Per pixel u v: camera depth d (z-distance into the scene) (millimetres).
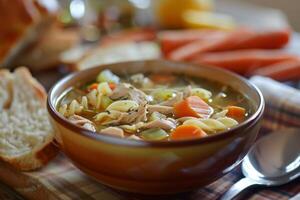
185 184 395
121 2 782
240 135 389
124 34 769
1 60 632
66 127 394
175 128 412
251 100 454
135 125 411
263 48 720
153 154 372
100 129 417
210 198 432
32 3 645
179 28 812
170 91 469
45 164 465
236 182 448
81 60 657
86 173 412
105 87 462
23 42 651
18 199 452
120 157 378
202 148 376
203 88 492
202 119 419
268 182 445
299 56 680
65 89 475
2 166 461
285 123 535
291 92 547
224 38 711
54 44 659
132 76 510
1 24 625
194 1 807
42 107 513
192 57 671
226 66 657
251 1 1148
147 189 397
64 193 429
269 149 483
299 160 471
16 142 473
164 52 706
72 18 777
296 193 441
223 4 938
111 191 434
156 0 813
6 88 537
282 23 840
